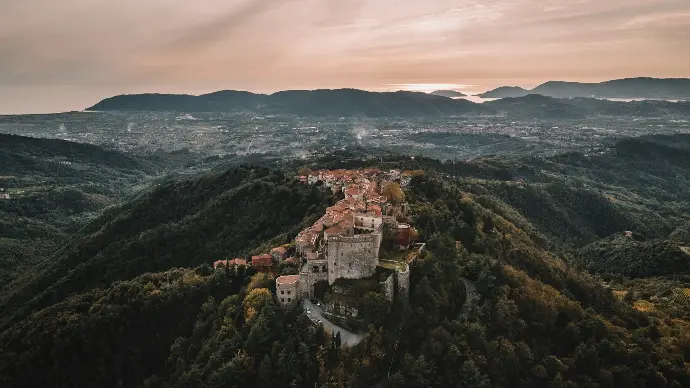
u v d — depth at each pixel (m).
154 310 173.88
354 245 150.50
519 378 140.12
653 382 152.25
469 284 174.25
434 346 134.75
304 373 127.50
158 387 148.12
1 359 166.12
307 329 136.75
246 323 144.88
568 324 164.00
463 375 130.00
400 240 173.38
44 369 162.12
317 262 153.88
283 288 149.38
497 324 153.25
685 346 170.12
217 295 176.62
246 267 184.50
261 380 127.94
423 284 150.75
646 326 186.75
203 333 159.12
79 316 175.38
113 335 167.88
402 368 129.25
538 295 172.12
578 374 148.25
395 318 142.00
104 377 160.12
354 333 138.12
